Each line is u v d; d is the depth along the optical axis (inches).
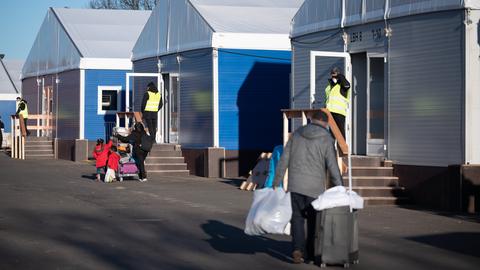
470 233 530.6
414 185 707.4
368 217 615.8
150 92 1055.0
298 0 1170.6
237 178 1011.9
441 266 414.0
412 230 544.1
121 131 1063.6
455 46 665.0
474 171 655.8
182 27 1101.1
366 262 425.1
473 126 657.6
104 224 566.9
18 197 751.1
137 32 1504.7
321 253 407.5
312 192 411.2
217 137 1022.4
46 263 418.6
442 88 678.5
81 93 1392.7
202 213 633.0
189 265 414.6
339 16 806.5
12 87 2069.4
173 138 1133.1
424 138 697.0
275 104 1048.8
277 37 1045.2
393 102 734.5
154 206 681.0
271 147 1047.0
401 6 721.0
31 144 1510.8
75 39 1445.6
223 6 1099.9
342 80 721.0
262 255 445.4
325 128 422.3
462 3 654.5
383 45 747.4
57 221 582.9
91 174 1049.5
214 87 1019.9
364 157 741.3
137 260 428.1
